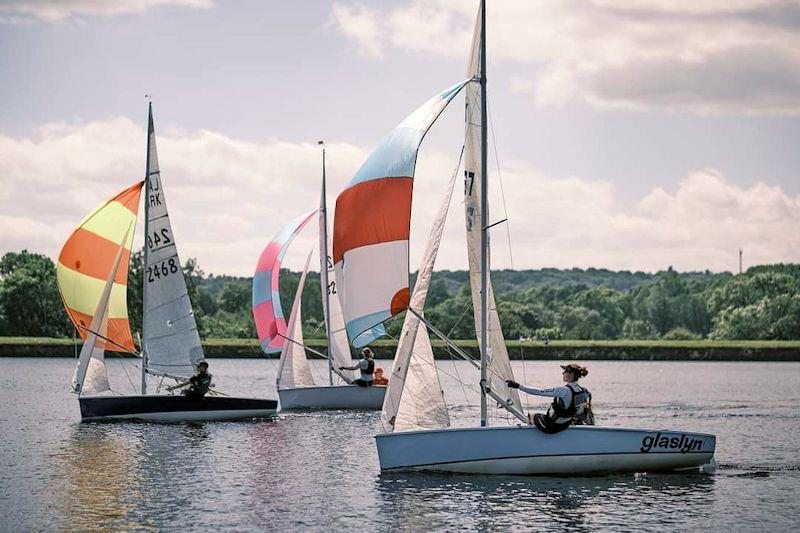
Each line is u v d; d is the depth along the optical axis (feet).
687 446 82.12
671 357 430.61
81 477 82.94
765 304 601.21
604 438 80.33
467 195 81.00
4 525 65.05
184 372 130.93
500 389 81.56
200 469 87.51
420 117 82.07
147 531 63.72
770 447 107.86
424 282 83.20
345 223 81.71
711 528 65.67
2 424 122.01
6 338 402.93
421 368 82.53
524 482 78.79
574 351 420.77
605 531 64.69
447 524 66.13
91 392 124.36
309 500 73.46
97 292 126.93
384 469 82.64
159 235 130.52
